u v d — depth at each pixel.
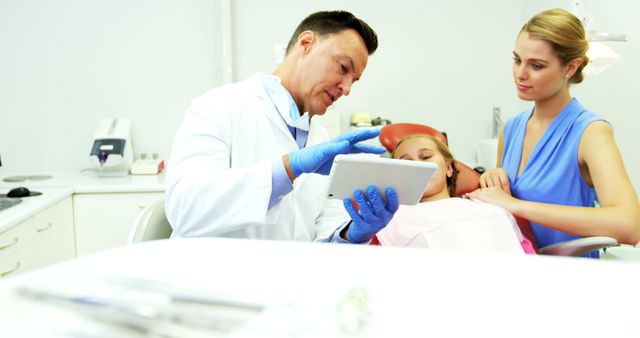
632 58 1.74
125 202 1.98
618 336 0.38
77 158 2.43
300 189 1.18
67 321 0.38
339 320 0.39
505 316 0.41
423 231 1.18
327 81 1.07
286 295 0.43
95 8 2.34
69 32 2.33
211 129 1.01
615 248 1.26
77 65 2.36
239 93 1.12
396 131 1.69
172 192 0.92
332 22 1.06
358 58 1.06
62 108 2.38
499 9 2.64
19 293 0.43
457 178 1.49
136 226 0.98
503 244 1.14
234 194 0.88
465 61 2.66
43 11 2.29
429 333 0.38
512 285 0.46
